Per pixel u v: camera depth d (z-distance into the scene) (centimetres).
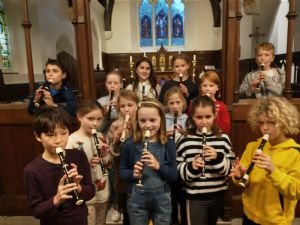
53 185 131
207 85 213
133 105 193
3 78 463
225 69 220
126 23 1058
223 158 161
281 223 139
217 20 1037
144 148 156
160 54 988
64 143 133
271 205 141
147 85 280
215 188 164
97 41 950
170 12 1076
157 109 161
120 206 222
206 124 165
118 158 190
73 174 124
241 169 146
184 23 1084
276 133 135
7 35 535
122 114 200
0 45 509
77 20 218
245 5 711
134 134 168
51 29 621
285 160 137
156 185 162
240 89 263
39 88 205
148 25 1097
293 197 129
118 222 232
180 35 1098
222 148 167
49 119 129
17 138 242
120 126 195
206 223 169
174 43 1096
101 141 187
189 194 164
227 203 233
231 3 207
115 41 1070
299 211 236
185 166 161
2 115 237
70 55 747
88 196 139
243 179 137
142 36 1099
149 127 159
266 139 134
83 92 227
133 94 197
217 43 1059
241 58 767
